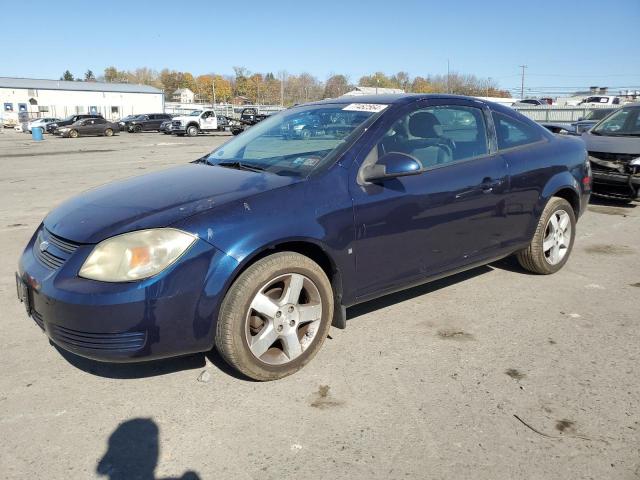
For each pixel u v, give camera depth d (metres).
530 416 2.81
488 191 4.11
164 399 2.98
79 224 3.01
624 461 2.47
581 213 5.23
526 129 4.72
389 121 3.70
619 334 3.78
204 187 3.27
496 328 3.88
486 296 4.49
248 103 114.94
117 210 3.05
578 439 2.62
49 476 2.39
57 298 2.74
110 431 2.70
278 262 3.03
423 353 3.50
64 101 67.31
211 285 2.82
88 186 11.05
